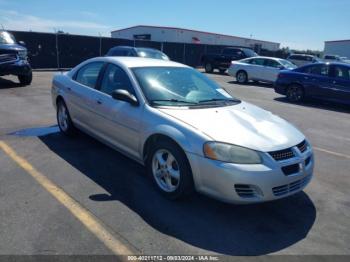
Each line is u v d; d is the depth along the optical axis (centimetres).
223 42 5059
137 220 352
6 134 624
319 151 639
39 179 435
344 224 371
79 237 316
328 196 440
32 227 327
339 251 321
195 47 3008
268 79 1791
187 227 346
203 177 360
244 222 363
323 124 875
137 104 438
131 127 441
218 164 347
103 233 325
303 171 378
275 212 389
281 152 363
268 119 431
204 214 373
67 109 599
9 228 324
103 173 465
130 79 462
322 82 1163
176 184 393
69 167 480
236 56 2384
